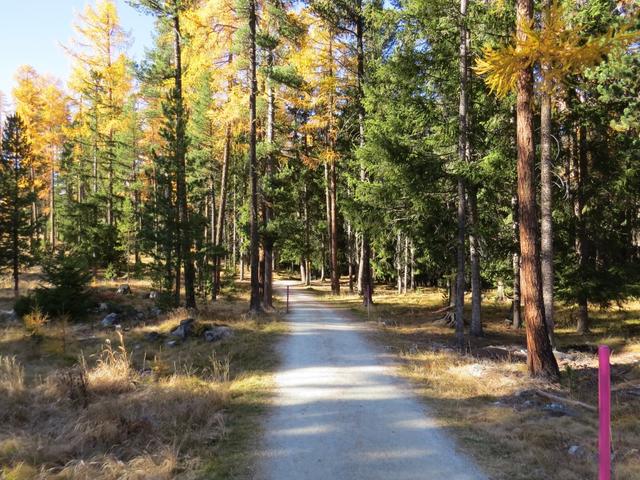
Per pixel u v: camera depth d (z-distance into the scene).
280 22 18.77
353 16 21.67
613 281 16.64
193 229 20.22
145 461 5.58
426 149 15.93
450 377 10.01
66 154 37.41
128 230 34.03
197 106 24.98
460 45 14.87
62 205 42.66
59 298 19.27
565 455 5.77
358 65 22.47
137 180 37.31
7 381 8.91
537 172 16.39
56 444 6.19
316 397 8.62
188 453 6.02
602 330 17.55
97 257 33.34
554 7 7.50
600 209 17.05
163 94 24.25
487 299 29.11
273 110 21.55
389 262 34.53
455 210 16.91
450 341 14.73
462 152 14.89
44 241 43.62
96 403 7.98
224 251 21.34
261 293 25.14
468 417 7.41
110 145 35.25
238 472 5.48
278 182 22.53
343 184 31.53
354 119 23.88
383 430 6.88
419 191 15.50
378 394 8.81
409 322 18.73
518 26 8.26
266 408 8.01
